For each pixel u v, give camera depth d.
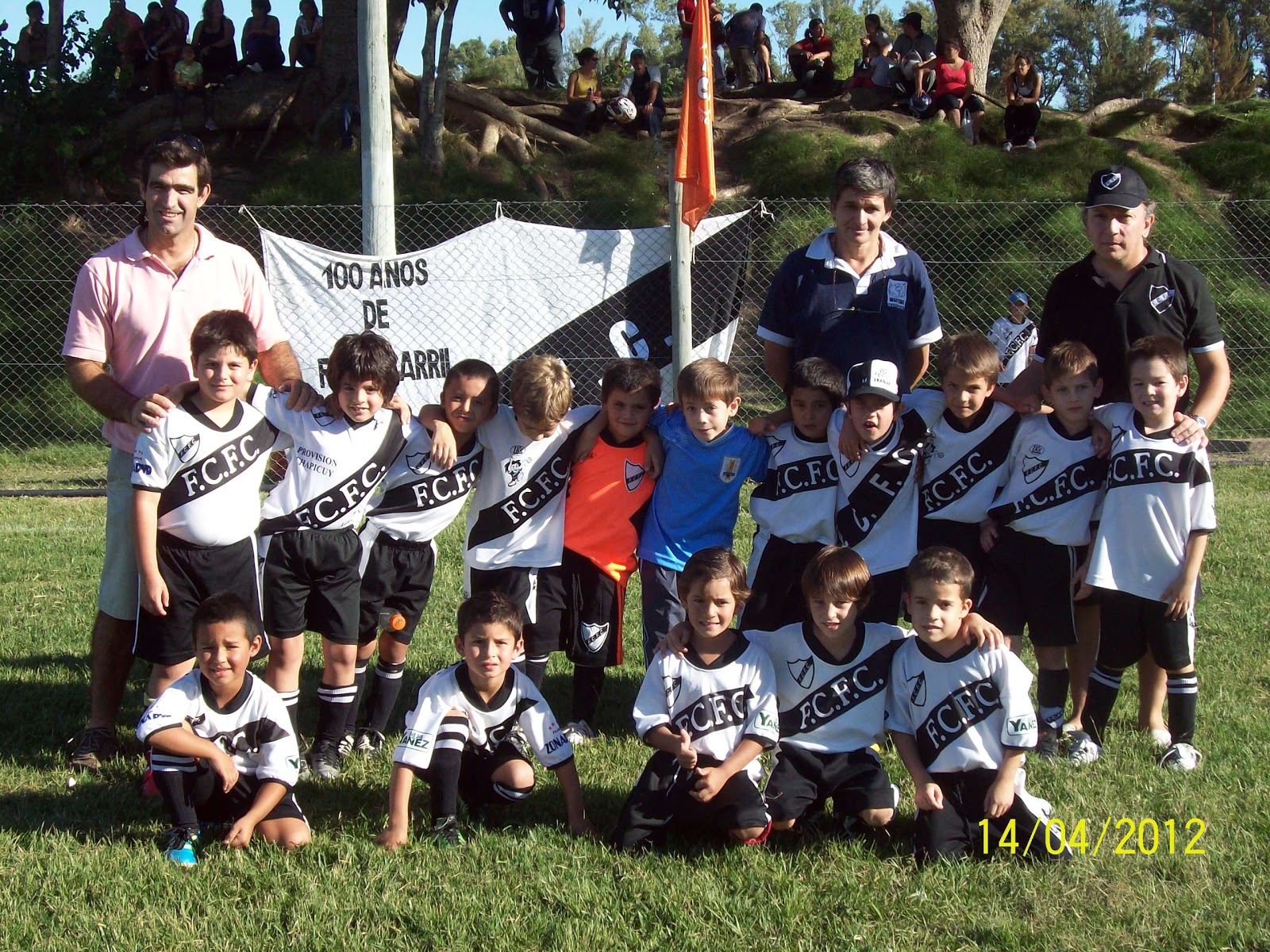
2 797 4.03
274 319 4.59
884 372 3.96
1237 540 7.62
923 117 17.78
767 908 3.21
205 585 4.05
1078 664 4.68
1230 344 12.92
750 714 3.69
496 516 4.57
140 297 4.23
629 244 9.09
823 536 4.30
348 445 4.22
